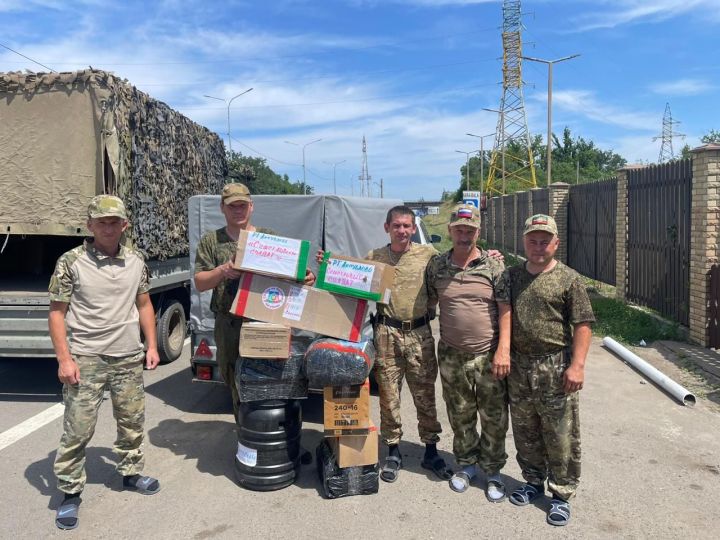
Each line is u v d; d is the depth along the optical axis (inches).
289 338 145.3
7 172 236.2
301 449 169.6
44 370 277.4
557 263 134.3
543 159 2356.1
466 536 127.9
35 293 238.7
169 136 286.2
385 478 154.6
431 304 157.5
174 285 295.9
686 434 184.2
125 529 132.7
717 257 280.1
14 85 231.5
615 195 442.3
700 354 270.7
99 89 229.3
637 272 379.9
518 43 1692.9
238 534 129.5
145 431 193.9
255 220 205.0
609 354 288.0
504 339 137.9
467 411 149.6
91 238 237.6
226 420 205.0
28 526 134.1
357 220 205.9
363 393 143.5
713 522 132.6
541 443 141.3
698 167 287.9
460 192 2239.2
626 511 137.8
